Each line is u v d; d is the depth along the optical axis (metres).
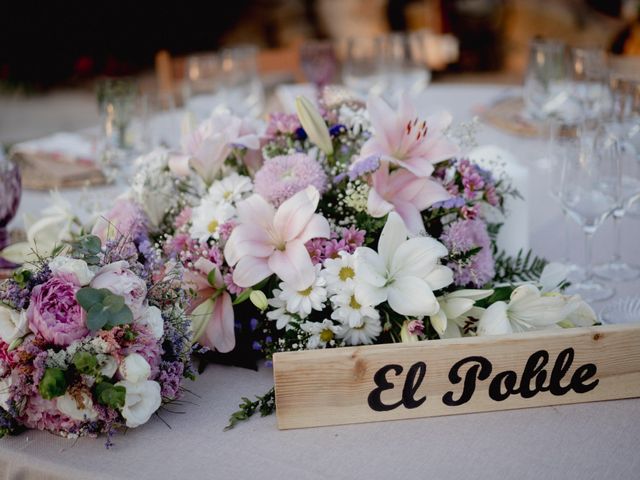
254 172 1.24
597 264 1.42
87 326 0.87
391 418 0.94
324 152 1.17
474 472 0.84
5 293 0.90
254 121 1.29
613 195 1.24
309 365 0.92
